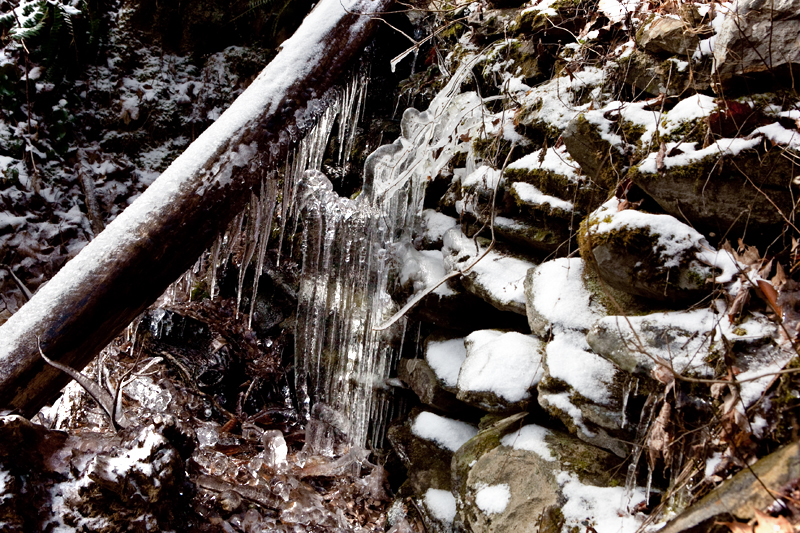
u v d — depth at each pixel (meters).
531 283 2.12
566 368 1.81
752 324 1.44
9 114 4.44
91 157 4.72
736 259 1.52
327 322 3.38
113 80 4.79
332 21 2.74
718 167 1.56
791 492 1.13
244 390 3.62
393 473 2.96
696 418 1.43
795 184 1.46
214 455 2.82
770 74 1.59
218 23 4.88
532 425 2.04
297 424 3.52
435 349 2.73
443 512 2.36
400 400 3.06
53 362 2.04
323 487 2.89
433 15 3.64
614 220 1.71
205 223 2.46
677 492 1.42
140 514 1.84
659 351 1.53
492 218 2.22
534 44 2.76
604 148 1.90
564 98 2.40
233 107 2.60
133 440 1.95
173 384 3.34
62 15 4.43
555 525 1.68
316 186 3.04
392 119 3.84
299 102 2.65
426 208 3.12
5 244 4.23
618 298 1.85
